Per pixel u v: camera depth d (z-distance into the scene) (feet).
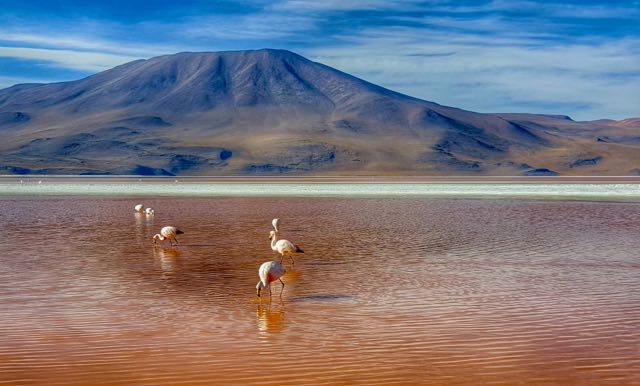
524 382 37.27
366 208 163.12
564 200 189.37
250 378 38.09
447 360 41.01
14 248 91.45
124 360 41.37
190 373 38.96
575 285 63.87
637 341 44.75
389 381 37.52
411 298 58.39
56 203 190.19
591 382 37.24
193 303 57.11
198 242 97.86
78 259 81.51
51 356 42.16
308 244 93.97
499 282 65.46
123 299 58.80
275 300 58.18
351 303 56.59
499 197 205.16
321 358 41.55
